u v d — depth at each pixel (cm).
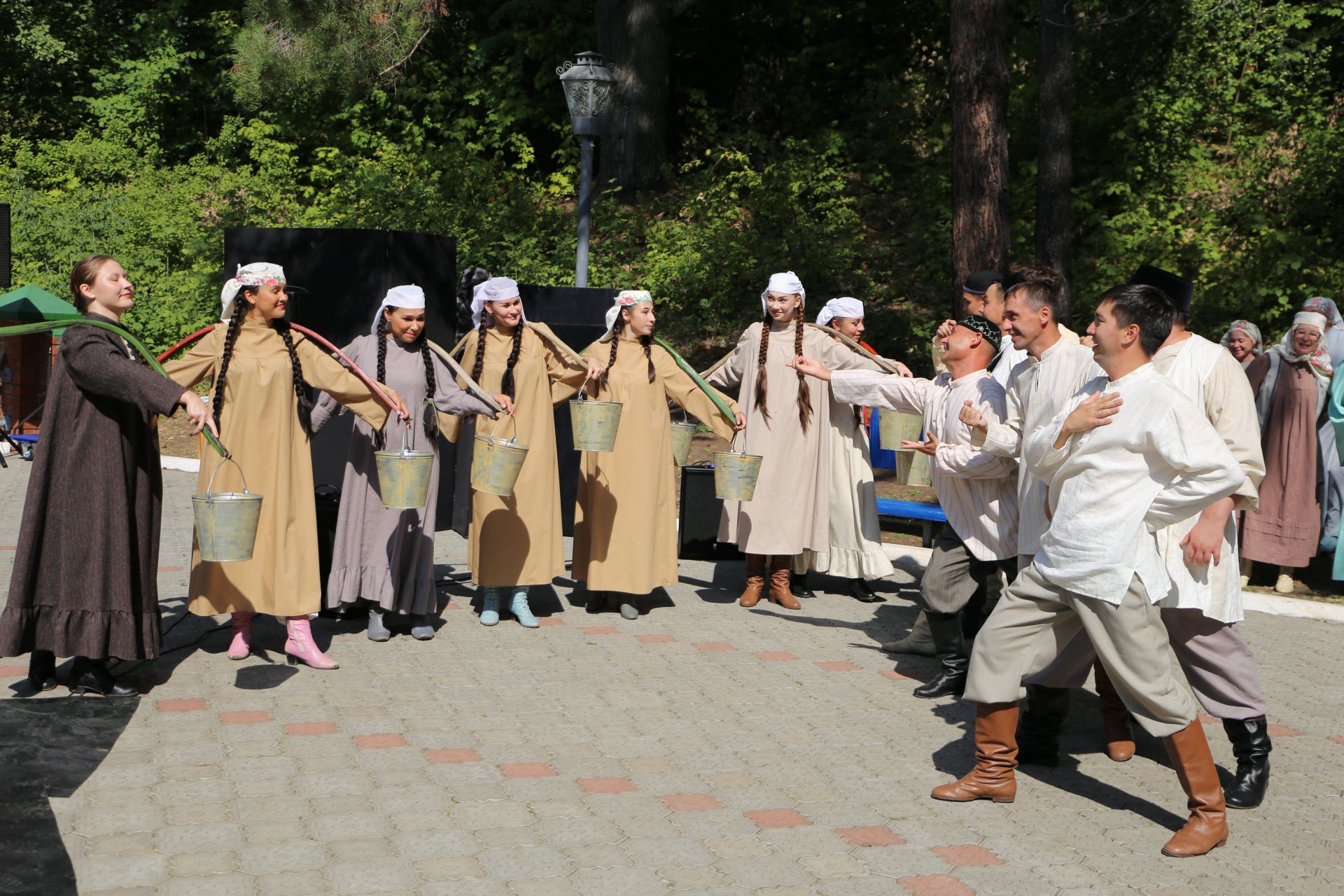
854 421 766
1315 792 488
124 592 529
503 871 391
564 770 481
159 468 552
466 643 657
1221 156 1791
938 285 1722
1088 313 1558
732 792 465
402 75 2116
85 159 2231
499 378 681
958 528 566
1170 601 440
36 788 440
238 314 582
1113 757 518
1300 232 1633
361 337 680
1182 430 409
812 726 544
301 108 2258
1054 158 1452
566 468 941
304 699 553
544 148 2300
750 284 1739
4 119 2439
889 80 2188
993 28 1309
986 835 434
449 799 448
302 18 1842
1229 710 470
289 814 429
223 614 614
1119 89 1786
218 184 2155
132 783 451
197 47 2461
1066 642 449
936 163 1983
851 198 1869
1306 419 822
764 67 2294
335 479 845
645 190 2053
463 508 943
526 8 2242
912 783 482
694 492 868
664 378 722
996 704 455
